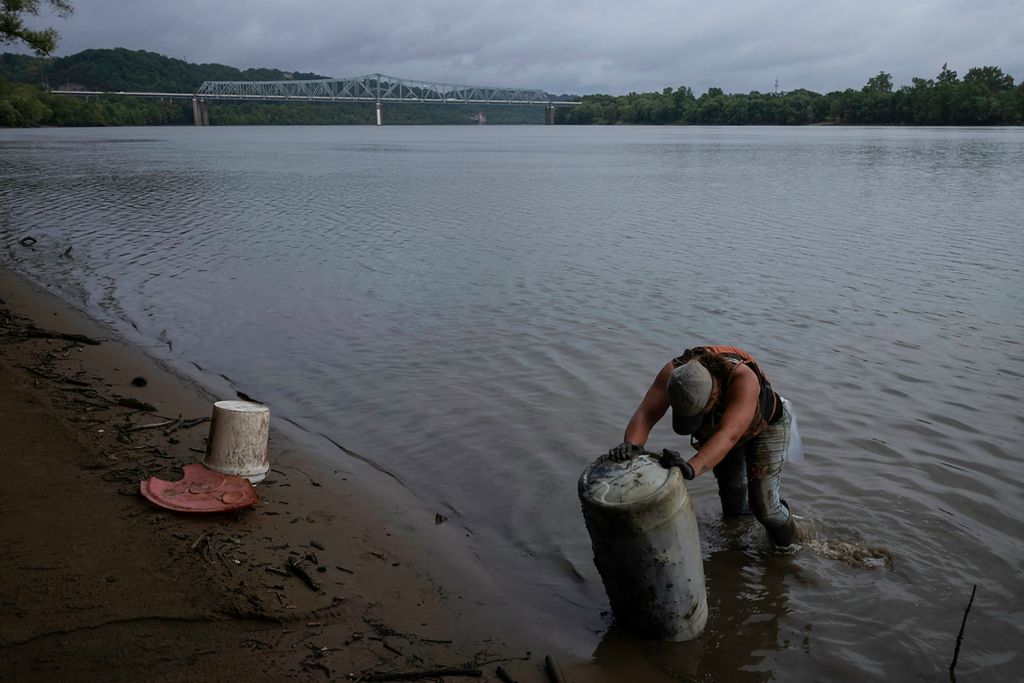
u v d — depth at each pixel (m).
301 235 16.84
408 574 4.45
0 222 19.14
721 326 9.58
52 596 3.80
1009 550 4.75
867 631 4.05
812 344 8.85
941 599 4.31
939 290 11.43
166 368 8.05
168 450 5.74
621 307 10.49
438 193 26.94
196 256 14.34
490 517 5.19
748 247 15.27
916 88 167.38
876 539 4.90
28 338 8.83
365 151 64.06
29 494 4.83
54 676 3.29
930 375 7.82
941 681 3.70
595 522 3.79
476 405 7.07
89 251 14.94
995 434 6.41
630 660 3.84
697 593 3.94
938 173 35.84
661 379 4.41
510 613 4.18
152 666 3.40
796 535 4.81
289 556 4.41
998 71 168.75
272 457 5.87
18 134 101.81
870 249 14.95
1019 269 12.93
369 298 11.02
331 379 7.75
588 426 6.62
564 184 30.98
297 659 3.57
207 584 4.01
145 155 53.38
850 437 6.36
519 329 9.45
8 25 15.67
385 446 6.23
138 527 4.51
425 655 3.74
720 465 4.99
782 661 3.84
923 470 5.77
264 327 9.61
